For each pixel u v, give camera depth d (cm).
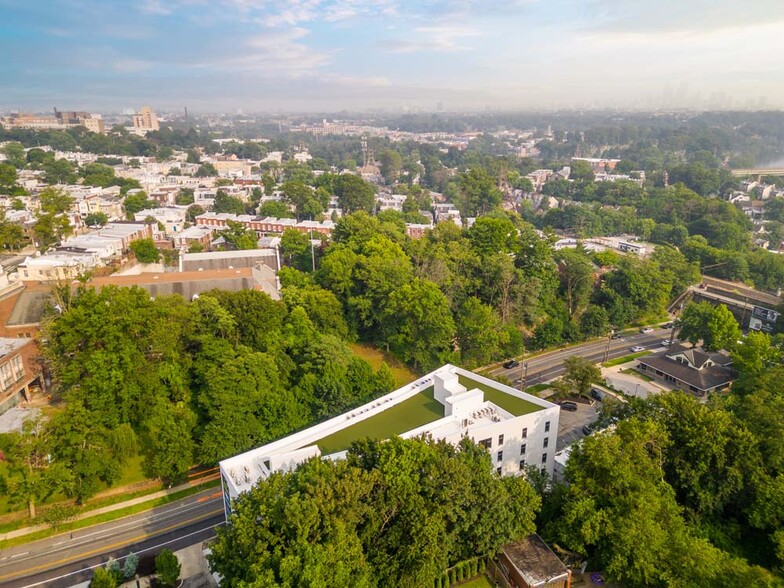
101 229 18825
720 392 11388
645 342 14762
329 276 12862
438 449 6209
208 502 7925
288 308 11619
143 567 6606
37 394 9462
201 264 14725
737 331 13150
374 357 12306
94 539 7219
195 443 8325
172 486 8219
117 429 7750
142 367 8569
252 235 18850
